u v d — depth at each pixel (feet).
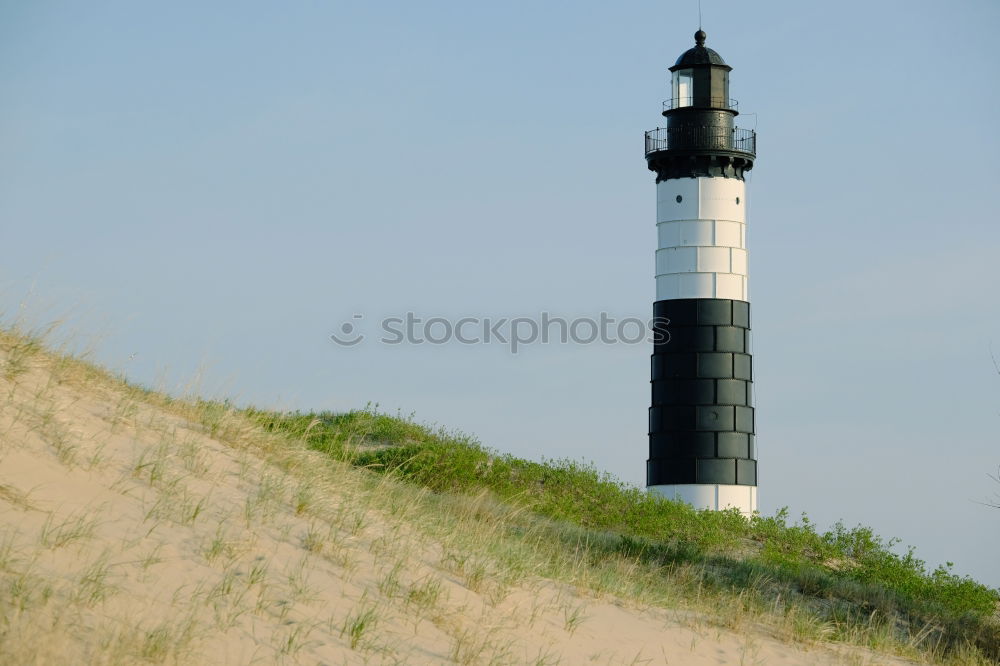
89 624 94.22
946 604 284.00
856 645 204.13
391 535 157.17
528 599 156.25
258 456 171.83
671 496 522.88
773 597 261.03
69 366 162.71
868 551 346.54
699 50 543.80
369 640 115.24
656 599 189.26
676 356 531.91
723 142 537.24
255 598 114.93
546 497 344.49
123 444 144.56
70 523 111.96
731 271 536.83
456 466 339.36
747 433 530.68
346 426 384.88
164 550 116.37
